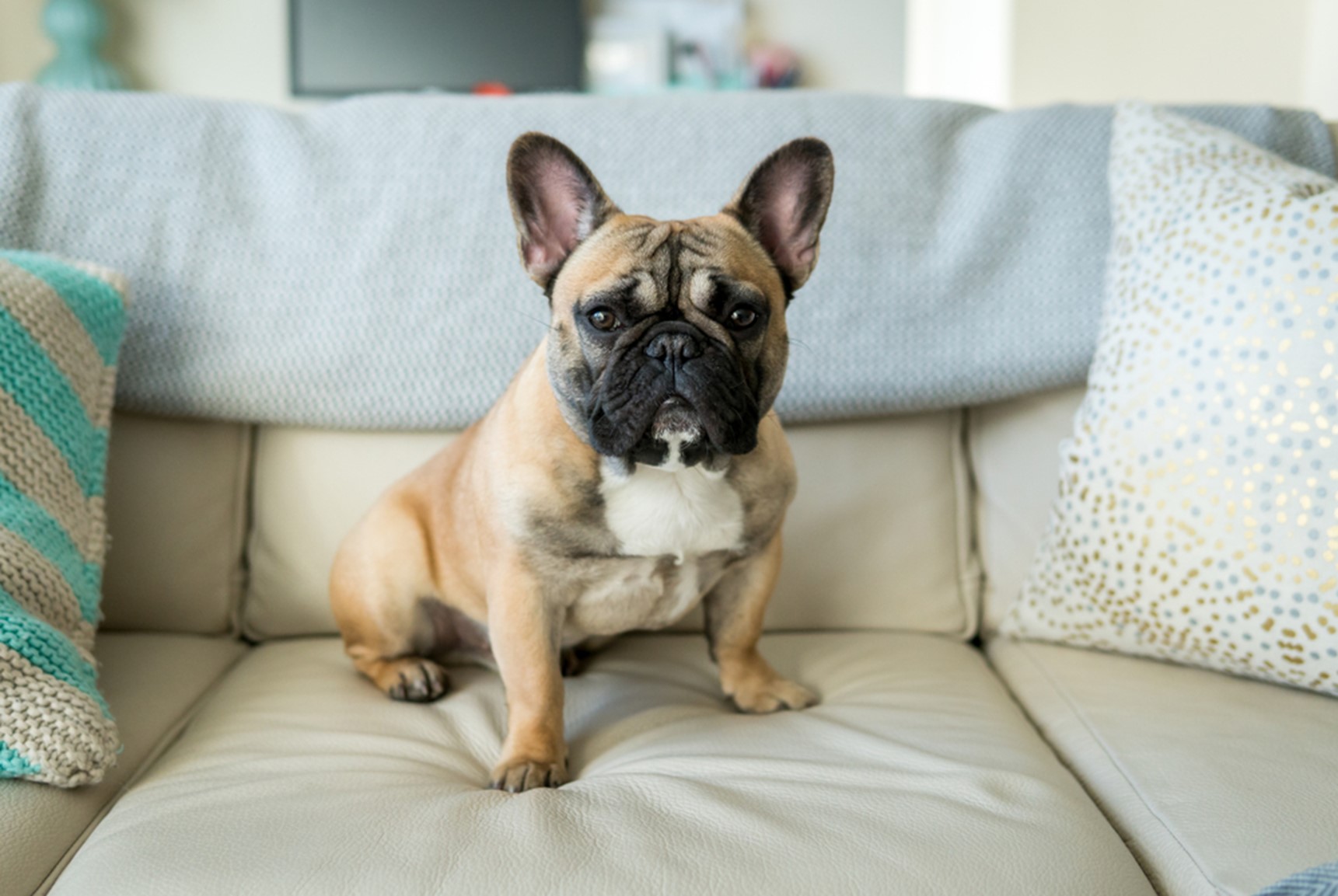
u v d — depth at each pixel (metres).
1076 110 1.79
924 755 1.15
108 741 1.12
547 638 1.30
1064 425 1.71
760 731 1.26
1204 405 1.30
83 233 1.66
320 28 5.12
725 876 0.91
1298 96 2.88
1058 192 1.73
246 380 1.63
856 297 1.68
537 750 1.21
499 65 5.17
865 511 1.70
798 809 1.03
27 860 0.98
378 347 1.66
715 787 1.08
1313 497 1.21
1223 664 1.32
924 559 1.70
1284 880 0.84
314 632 1.71
